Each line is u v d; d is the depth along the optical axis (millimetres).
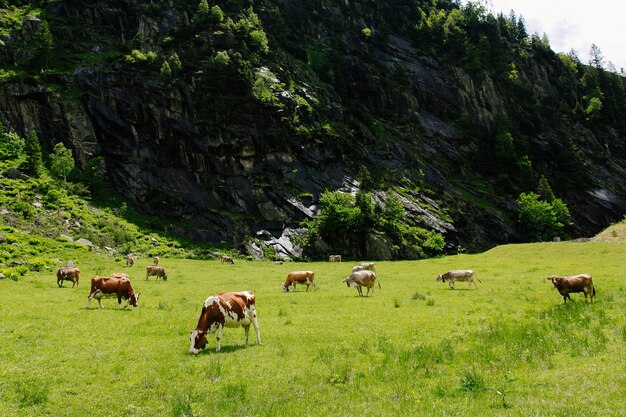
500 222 110375
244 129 94188
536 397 10055
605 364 12094
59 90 93500
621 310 20359
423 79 156750
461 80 161875
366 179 102500
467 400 10125
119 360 14648
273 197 89312
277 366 13891
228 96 97438
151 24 116438
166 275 44875
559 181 142750
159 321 21375
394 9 185625
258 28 126750
